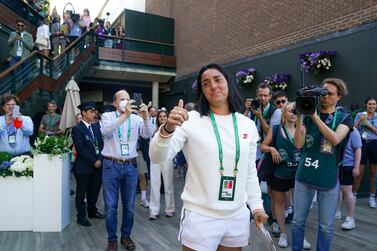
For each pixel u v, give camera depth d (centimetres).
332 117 296
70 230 452
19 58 820
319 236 294
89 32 1188
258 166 401
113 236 367
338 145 292
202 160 177
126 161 374
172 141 177
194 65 1284
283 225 387
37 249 380
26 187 447
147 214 537
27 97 718
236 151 180
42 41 962
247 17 969
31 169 445
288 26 812
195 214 177
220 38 1107
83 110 486
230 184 178
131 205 382
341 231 444
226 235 181
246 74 921
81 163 477
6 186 445
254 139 196
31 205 448
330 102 296
